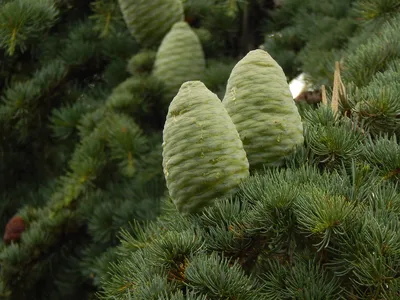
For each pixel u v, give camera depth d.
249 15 1.61
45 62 1.49
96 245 1.28
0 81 1.53
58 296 1.33
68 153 1.42
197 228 0.75
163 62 1.32
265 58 0.79
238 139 0.76
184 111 0.76
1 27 1.25
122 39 1.48
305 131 0.80
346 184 0.74
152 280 0.70
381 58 1.03
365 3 1.25
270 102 0.78
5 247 1.29
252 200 0.74
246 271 0.75
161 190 1.29
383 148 0.78
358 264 0.69
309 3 1.60
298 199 0.71
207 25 1.54
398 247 0.69
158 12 1.36
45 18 1.28
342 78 1.05
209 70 1.37
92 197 1.29
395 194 0.74
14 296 1.29
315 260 0.73
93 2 1.53
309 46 1.46
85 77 1.51
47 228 1.28
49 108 1.44
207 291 0.69
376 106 0.83
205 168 0.75
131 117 1.30
